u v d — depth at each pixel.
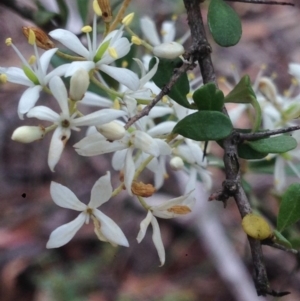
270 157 0.14
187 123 0.09
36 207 0.31
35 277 0.28
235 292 0.25
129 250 0.29
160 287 0.28
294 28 0.35
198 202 0.25
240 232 0.28
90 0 0.16
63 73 0.10
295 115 0.14
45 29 0.15
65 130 0.09
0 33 0.31
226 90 0.26
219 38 0.10
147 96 0.10
